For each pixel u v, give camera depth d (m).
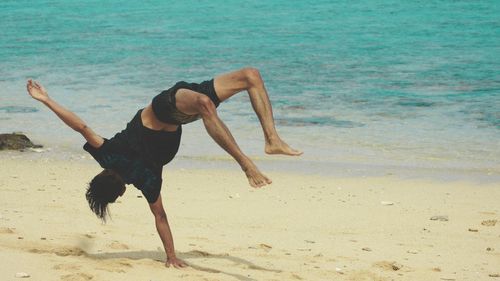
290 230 12.72
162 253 10.32
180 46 40.28
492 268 10.79
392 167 18.12
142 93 28.00
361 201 15.10
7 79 31.58
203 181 16.69
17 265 8.77
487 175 17.39
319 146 20.25
